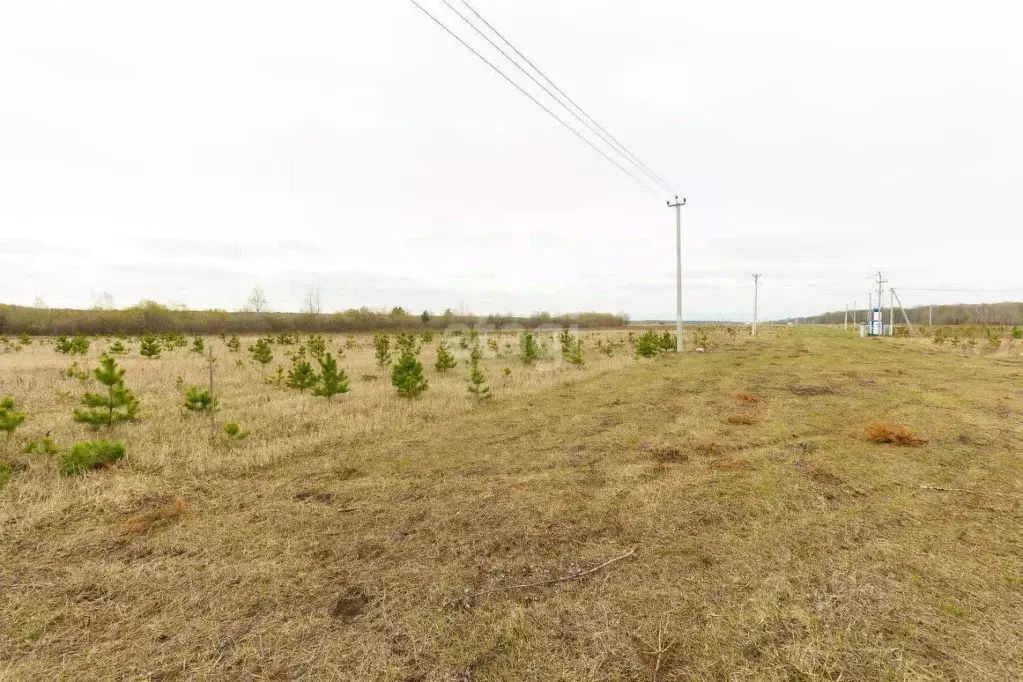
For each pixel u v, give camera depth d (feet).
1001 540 11.59
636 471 17.53
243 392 36.73
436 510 14.10
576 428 24.75
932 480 16.06
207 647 8.02
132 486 15.76
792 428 23.68
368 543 11.95
